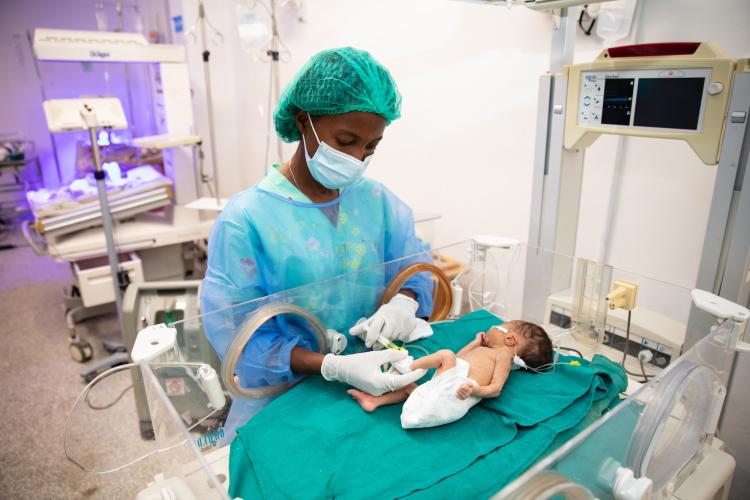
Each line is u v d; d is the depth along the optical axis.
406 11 2.20
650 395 0.80
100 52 2.38
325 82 0.97
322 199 1.18
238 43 3.43
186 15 3.10
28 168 4.38
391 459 0.87
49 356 2.54
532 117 1.81
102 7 3.38
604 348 1.29
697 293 1.07
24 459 1.85
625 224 1.62
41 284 3.41
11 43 4.13
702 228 1.44
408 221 1.36
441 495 0.80
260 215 1.10
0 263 3.79
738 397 1.37
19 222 4.54
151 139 2.58
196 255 3.16
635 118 1.14
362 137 1.05
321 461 0.87
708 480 0.97
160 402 0.83
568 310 1.34
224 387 1.01
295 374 1.10
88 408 2.13
